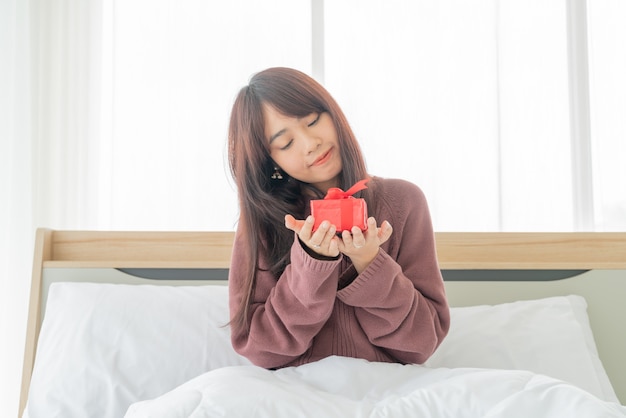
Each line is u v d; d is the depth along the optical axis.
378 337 1.17
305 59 2.23
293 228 1.00
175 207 2.19
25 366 1.78
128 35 2.25
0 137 2.15
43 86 2.21
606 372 1.79
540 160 2.18
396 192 1.29
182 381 1.52
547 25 2.23
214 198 2.19
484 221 2.16
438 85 2.21
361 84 2.22
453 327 1.61
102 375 1.51
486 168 2.17
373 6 2.25
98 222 2.19
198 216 2.18
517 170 2.18
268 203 1.24
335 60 2.23
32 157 2.16
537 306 1.69
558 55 2.22
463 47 2.23
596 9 2.24
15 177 2.13
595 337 1.80
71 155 2.20
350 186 1.20
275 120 1.16
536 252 1.96
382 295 1.10
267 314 1.19
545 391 0.89
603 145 2.19
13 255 2.12
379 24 2.24
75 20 2.24
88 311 1.62
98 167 2.21
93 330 1.58
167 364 1.54
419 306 1.17
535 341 1.58
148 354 1.55
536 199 2.17
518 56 2.22
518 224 2.16
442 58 2.22
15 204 2.13
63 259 1.96
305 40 2.24
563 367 1.54
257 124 1.18
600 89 2.21
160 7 2.26
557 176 2.17
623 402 1.77
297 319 1.13
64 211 2.17
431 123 2.20
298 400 0.94
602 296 1.82
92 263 1.87
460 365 1.53
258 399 0.93
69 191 2.18
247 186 1.23
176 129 2.22
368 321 1.18
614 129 2.20
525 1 2.24
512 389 0.92
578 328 1.64
